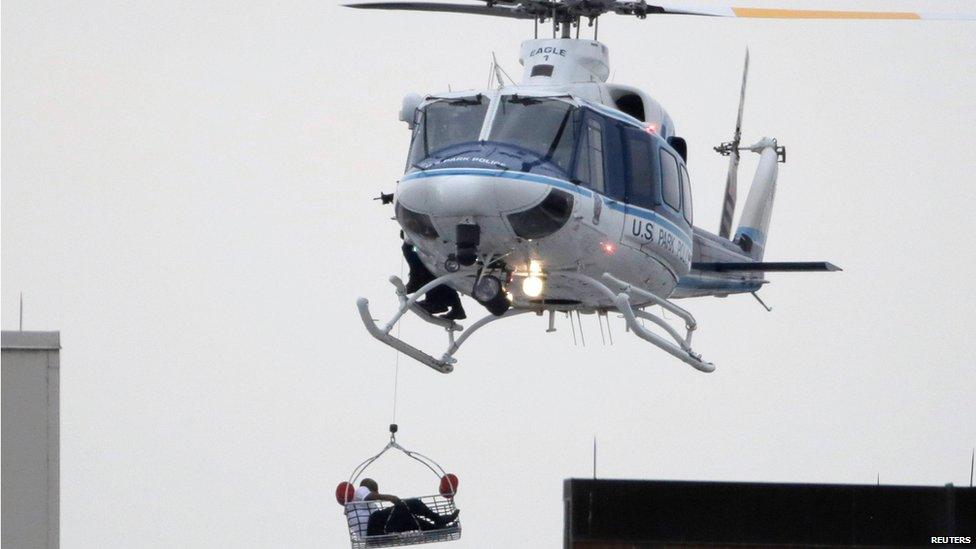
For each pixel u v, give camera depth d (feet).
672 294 383.24
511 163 299.38
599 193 309.01
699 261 385.91
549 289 320.29
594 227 307.78
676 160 336.29
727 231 425.28
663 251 328.90
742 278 401.70
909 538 273.75
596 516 272.72
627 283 323.78
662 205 327.06
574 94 323.16
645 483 272.72
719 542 272.72
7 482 225.56
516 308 337.11
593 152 310.45
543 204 298.15
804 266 371.97
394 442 319.06
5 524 225.35
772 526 273.75
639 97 337.52
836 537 272.31
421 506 314.55
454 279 318.45
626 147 318.86
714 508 272.92
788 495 273.75
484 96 311.27
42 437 226.58
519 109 308.81
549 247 304.50
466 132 309.42
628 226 316.60
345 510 316.60
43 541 226.17
